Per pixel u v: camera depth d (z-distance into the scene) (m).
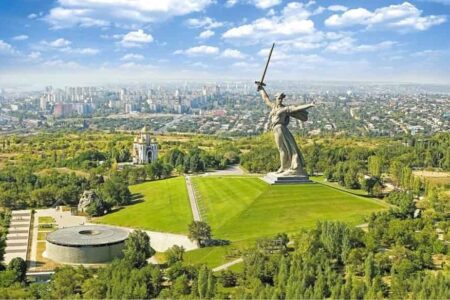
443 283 160.38
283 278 173.00
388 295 170.50
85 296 167.38
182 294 172.50
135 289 166.25
